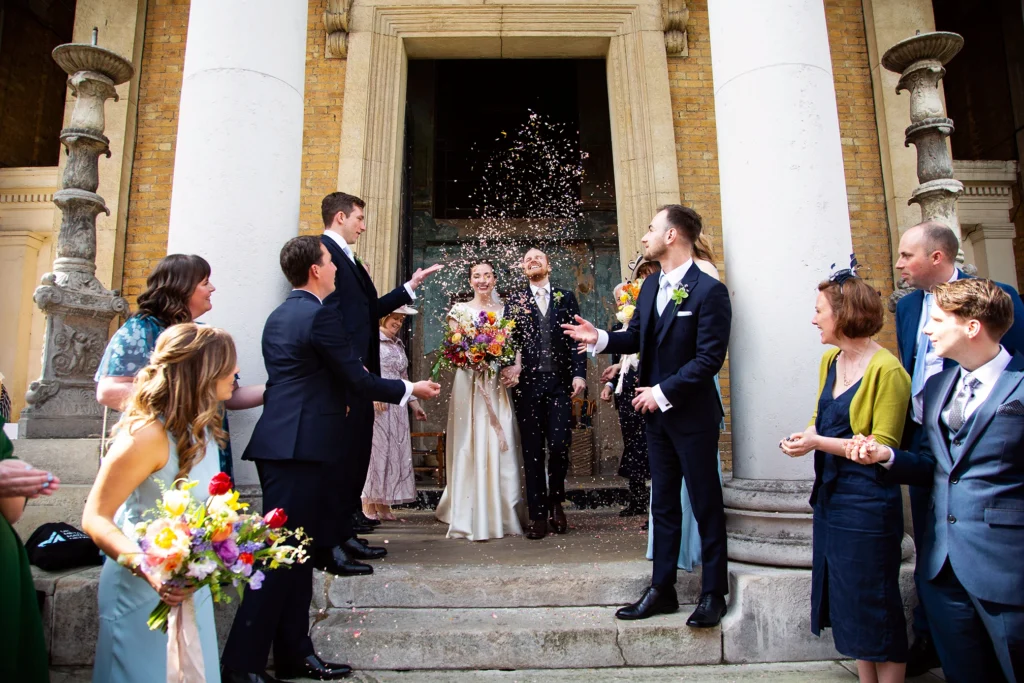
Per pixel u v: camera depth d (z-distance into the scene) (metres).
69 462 3.83
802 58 3.30
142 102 6.47
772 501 3.05
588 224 9.84
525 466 4.13
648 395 2.86
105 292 4.56
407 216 7.79
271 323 2.73
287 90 3.55
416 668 2.76
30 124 9.09
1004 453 2.13
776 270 3.17
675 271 3.07
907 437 2.67
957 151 9.85
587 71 10.29
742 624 2.82
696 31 6.62
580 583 3.04
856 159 6.45
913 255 2.87
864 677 2.39
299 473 2.56
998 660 2.19
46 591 2.87
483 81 11.38
